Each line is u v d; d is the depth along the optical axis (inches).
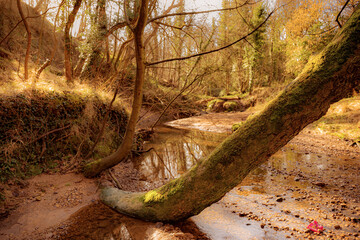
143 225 119.3
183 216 115.0
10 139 174.1
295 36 658.2
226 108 817.5
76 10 267.6
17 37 403.5
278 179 196.4
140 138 306.7
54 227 118.7
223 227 118.3
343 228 115.6
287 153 285.7
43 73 287.1
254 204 147.6
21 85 209.6
